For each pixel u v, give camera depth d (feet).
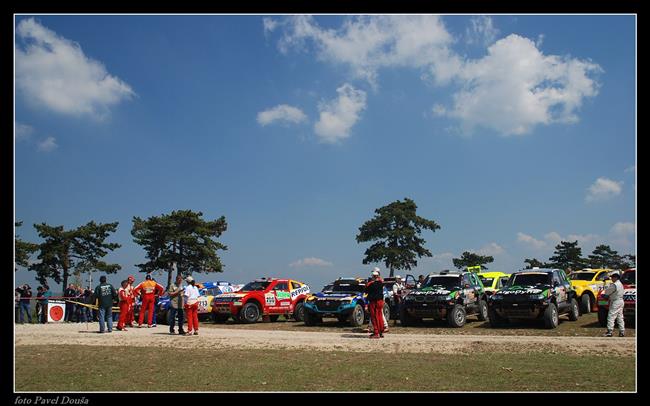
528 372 37.96
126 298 69.00
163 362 42.91
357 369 39.34
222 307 78.07
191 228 170.60
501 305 65.72
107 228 154.61
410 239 212.43
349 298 71.51
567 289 70.03
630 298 59.41
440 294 68.23
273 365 41.16
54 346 52.65
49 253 147.23
